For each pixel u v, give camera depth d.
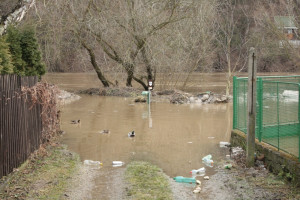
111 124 13.02
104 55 22.58
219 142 10.32
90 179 7.05
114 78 23.80
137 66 22.89
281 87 7.36
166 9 21.89
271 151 7.29
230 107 17.77
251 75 7.46
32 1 14.80
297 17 29.41
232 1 36.16
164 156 8.81
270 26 30.30
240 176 7.06
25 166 7.40
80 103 18.94
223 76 37.28
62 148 9.45
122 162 8.28
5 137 6.37
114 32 21.92
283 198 5.77
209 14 24.05
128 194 6.24
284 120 7.23
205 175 7.34
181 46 22.50
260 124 8.09
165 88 24.14
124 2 21.55
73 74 38.69
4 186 6.07
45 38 20.16
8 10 15.85
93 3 20.89
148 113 15.64
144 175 7.31
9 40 10.47
